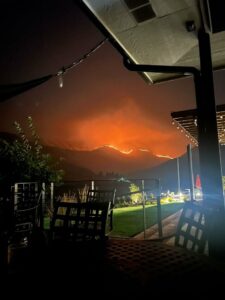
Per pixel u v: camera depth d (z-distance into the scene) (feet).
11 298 3.56
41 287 3.88
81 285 3.92
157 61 13.50
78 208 7.00
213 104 9.78
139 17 10.00
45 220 22.09
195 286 3.81
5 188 15.92
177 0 9.12
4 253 4.28
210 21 10.09
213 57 13.70
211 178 9.46
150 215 23.94
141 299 3.44
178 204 32.91
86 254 5.44
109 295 3.58
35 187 16.84
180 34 11.20
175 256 5.20
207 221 5.62
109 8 9.52
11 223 12.87
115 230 17.21
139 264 4.78
